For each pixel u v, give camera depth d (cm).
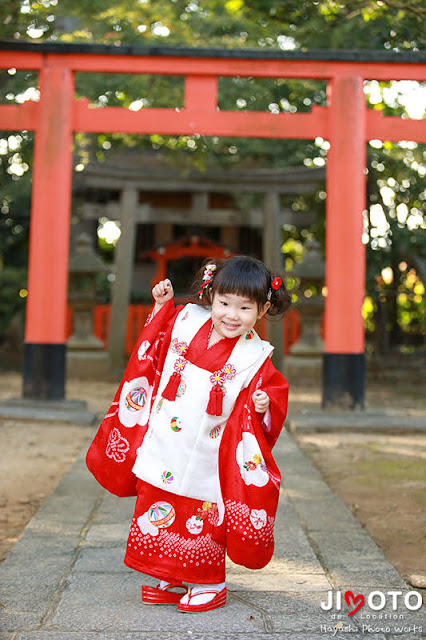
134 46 707
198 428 241
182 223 1381
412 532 371
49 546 316
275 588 270
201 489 241
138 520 245
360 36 955
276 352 1252
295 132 726
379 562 304
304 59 713
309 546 324
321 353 1204
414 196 1213
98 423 716
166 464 242
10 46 713
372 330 1636
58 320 733
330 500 410
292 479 464
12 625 231
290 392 1070
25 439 620
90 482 446
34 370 733
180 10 1005
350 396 713
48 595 259
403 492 456
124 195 1278
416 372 1358
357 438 654
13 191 1202
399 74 719
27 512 399
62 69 722
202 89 726
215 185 1308
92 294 1216
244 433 244
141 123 726
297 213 1420
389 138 725
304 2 940
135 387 253
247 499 239
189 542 240
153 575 241
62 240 727
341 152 714
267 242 1301
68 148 726
